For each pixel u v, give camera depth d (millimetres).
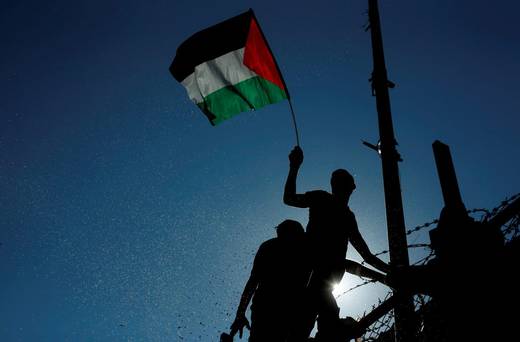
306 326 3760
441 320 3422
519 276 3016
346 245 3902
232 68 5906
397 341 3697
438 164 3857
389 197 4734
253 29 5914
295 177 4078
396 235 4500
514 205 3047
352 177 4098
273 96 5656
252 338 3805
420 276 3539
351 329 3879
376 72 5539
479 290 3148
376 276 3943
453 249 3367
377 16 5859
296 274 3877
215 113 5918
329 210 3934
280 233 4141
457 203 3605
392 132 5125
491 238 3227
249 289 3910
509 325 2986
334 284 3805
